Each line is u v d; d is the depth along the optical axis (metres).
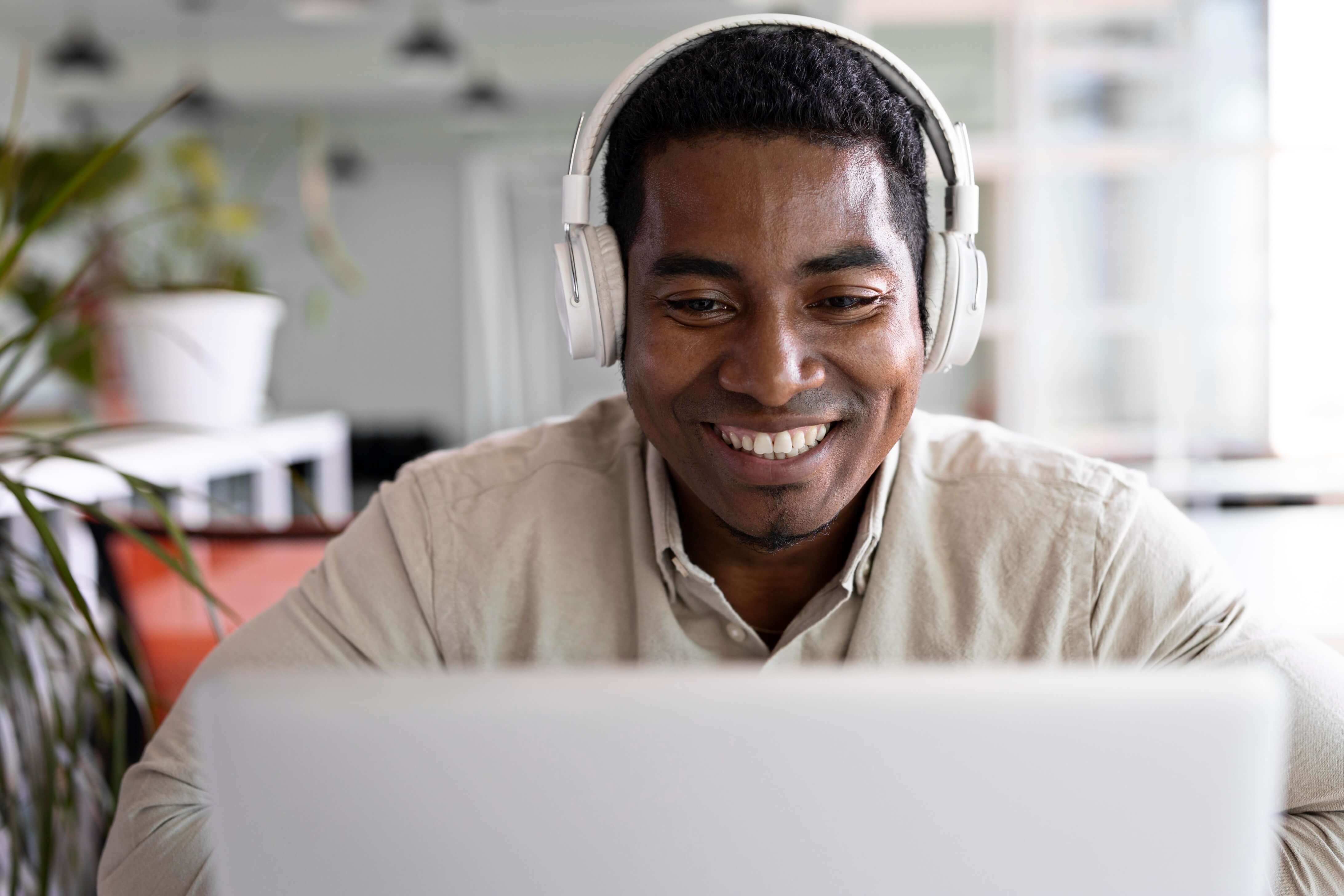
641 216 0.74
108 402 2.14
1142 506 0.84
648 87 0.75
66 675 1.18
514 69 8.08
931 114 0.79
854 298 0.71
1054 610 0.81
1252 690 0.39
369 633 0.85
